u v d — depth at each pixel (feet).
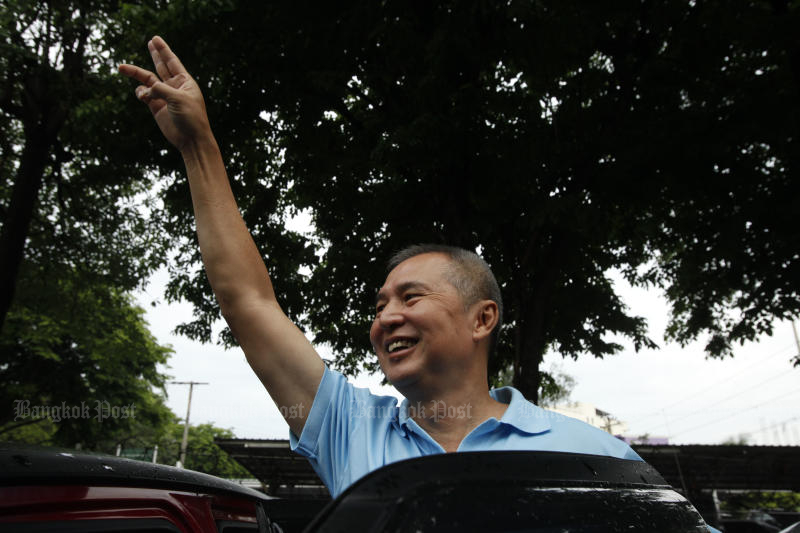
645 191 25.22
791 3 24.17
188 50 22.36
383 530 2.05
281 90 23.68
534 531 2.35
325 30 22.62
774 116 24.09
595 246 30.09
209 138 4.39
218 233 4.25
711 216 28.35
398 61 21.70
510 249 26.66
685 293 33.30
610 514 2.66
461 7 19.71
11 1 25.22
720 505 75.61
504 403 4.44
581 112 26.12
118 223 40.96
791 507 83.46
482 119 21.85
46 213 42.04
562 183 24.31
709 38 24.95
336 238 27.53
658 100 26.50
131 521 5.14
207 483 6.26
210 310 29.84
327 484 4.02
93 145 30.12
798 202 24.54
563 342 30.91
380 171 25.35
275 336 4.15
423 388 4.04
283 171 28.50
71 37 28.73
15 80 29.84
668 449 54.65
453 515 2.22
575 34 21.20
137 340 60.95
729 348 32.71
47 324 54.85
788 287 27.40
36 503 4.51
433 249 4.43
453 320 4.04
